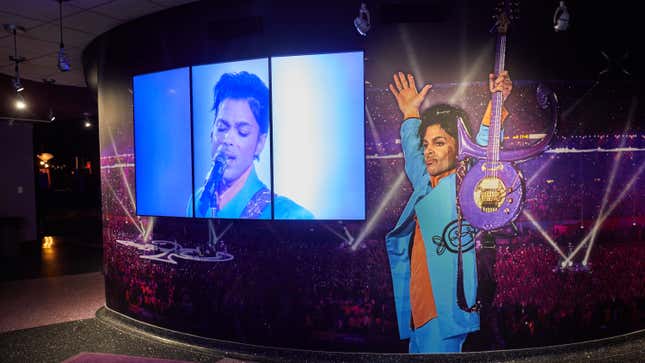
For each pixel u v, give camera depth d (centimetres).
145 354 382
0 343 412
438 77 359
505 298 363
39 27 463
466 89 358
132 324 451
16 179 1098
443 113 359
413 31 359
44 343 412
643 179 380
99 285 652
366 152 362
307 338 375
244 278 390
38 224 1149
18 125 1100
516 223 362
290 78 369
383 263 363
